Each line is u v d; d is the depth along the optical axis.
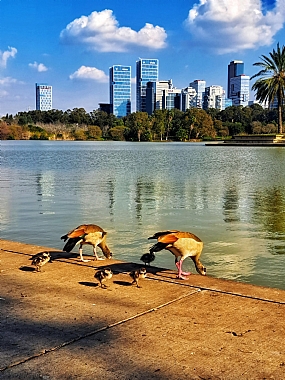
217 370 3.43
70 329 4.16
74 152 64.38
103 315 4.51
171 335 4.04
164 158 48.72
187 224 12.70
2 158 50.06
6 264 6.49
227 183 24.02
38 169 34.53
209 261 8.93
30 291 5.28
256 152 59.56
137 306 4.78
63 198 18.08
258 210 15.15
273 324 4.31
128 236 11.09
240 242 10.55
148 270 6.23
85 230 6.65
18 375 3.35
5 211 14.95
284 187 22.17
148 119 140.88
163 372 3.40
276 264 8.72
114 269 6.28
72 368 3.45
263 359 3.61
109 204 16.44
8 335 4.03
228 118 151.75
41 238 11.02
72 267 6.36
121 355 3.66
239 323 4.33
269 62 74.75
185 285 5.53
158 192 20.05
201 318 4.45
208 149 71.62
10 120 146.25
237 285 5.54
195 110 134.38
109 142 130.25
